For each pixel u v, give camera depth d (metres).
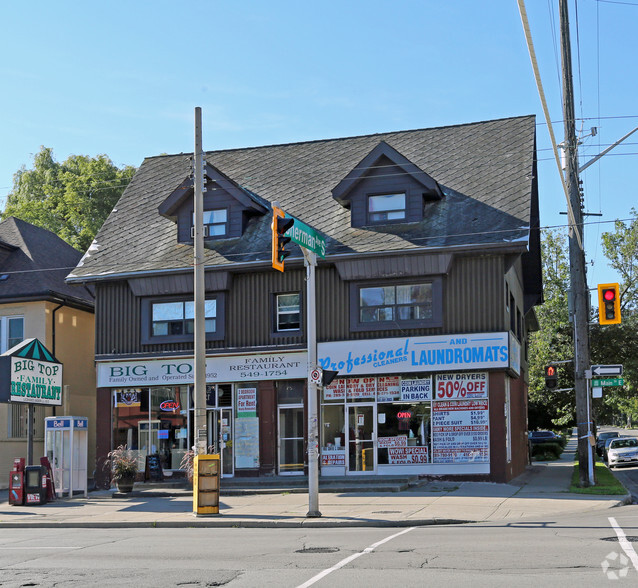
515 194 27.72
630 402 65.00
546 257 54.28
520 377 33.44
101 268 29.86
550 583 9.51
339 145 33.25
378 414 27.17
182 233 30.25
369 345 27.03
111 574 11.25
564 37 24.73
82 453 26.36
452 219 27.39
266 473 27.83
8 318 32.12
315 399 19.27
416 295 26.86
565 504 20.62
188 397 29.09
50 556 13.38
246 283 28.64
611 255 52.91
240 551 13.25
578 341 25.47
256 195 31.31
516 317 31.02
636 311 50.66
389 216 28.17
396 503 21.27
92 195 51.56
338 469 27.30
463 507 20.19
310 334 19.30
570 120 24.64
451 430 26.47
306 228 18.58
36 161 55.94
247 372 28.30
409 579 10.09
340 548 13.23
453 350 26.22
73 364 33.06
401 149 32.03
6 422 31.50
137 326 29.38
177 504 23.14
